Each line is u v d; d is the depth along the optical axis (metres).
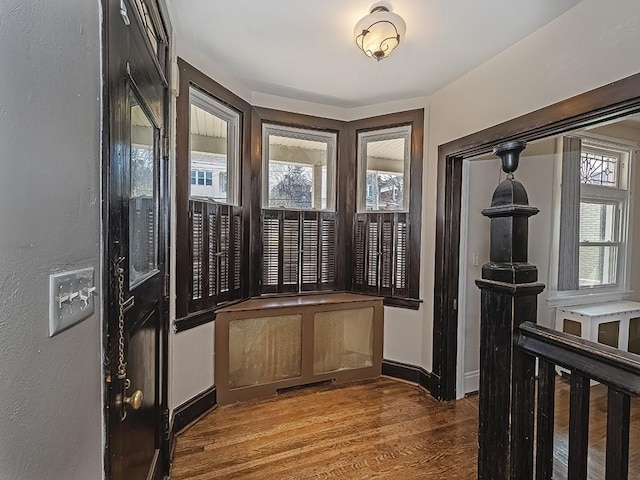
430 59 2.39
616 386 0.98
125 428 1.17
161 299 1.84
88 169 0.83
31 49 0.62
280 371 2.96
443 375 2.86
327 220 3.41
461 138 2.65
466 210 2.91
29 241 0.62
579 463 1.12
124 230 1.10
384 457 2.12
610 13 1.65
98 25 0.88
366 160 3.42
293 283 3.29
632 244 3.82
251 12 1.91
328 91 3.00
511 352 1.36
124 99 1.08
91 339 0.86
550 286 3.43
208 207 2.57
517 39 2.13
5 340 0.57
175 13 1.92
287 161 3.29
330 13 1.91
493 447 1.44
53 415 0.69
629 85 1.58
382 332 3.29
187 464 2.04
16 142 0.59
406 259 3.19
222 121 2.81
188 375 2.41
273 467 2.02
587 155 3.69
